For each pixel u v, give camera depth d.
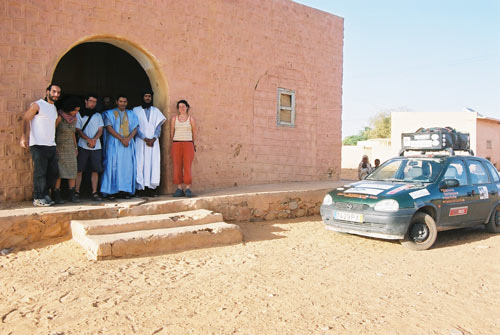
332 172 12.11
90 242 5.43
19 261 5.19
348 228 6.84
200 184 8.96
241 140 9.73
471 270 5.46
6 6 6.46
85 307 3.93
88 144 6.97
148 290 4.44
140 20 7.93
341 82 12.31
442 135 7.91
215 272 5.15
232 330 3.52
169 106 8.38
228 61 9.41
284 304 4.14
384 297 4.40
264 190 8.96
